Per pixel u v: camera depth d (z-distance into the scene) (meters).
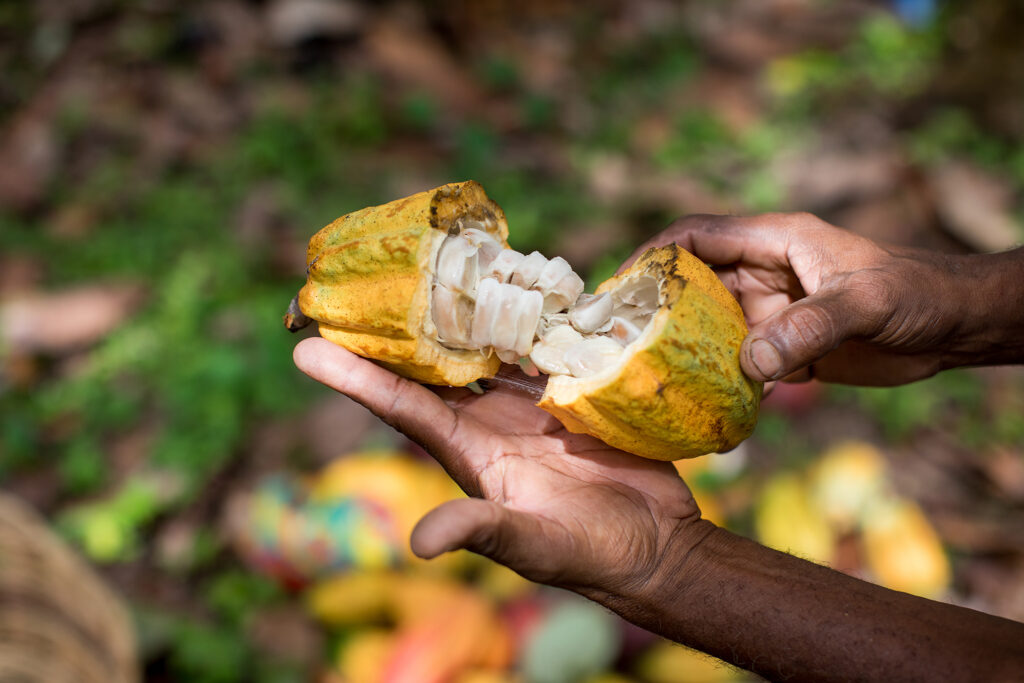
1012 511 3.89
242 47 6.55
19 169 5.72
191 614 3.57
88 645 2.60
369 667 3.22
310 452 4.07
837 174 5.45
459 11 7.04
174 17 6.78
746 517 3.78
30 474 4.14
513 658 3.22
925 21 7.06
